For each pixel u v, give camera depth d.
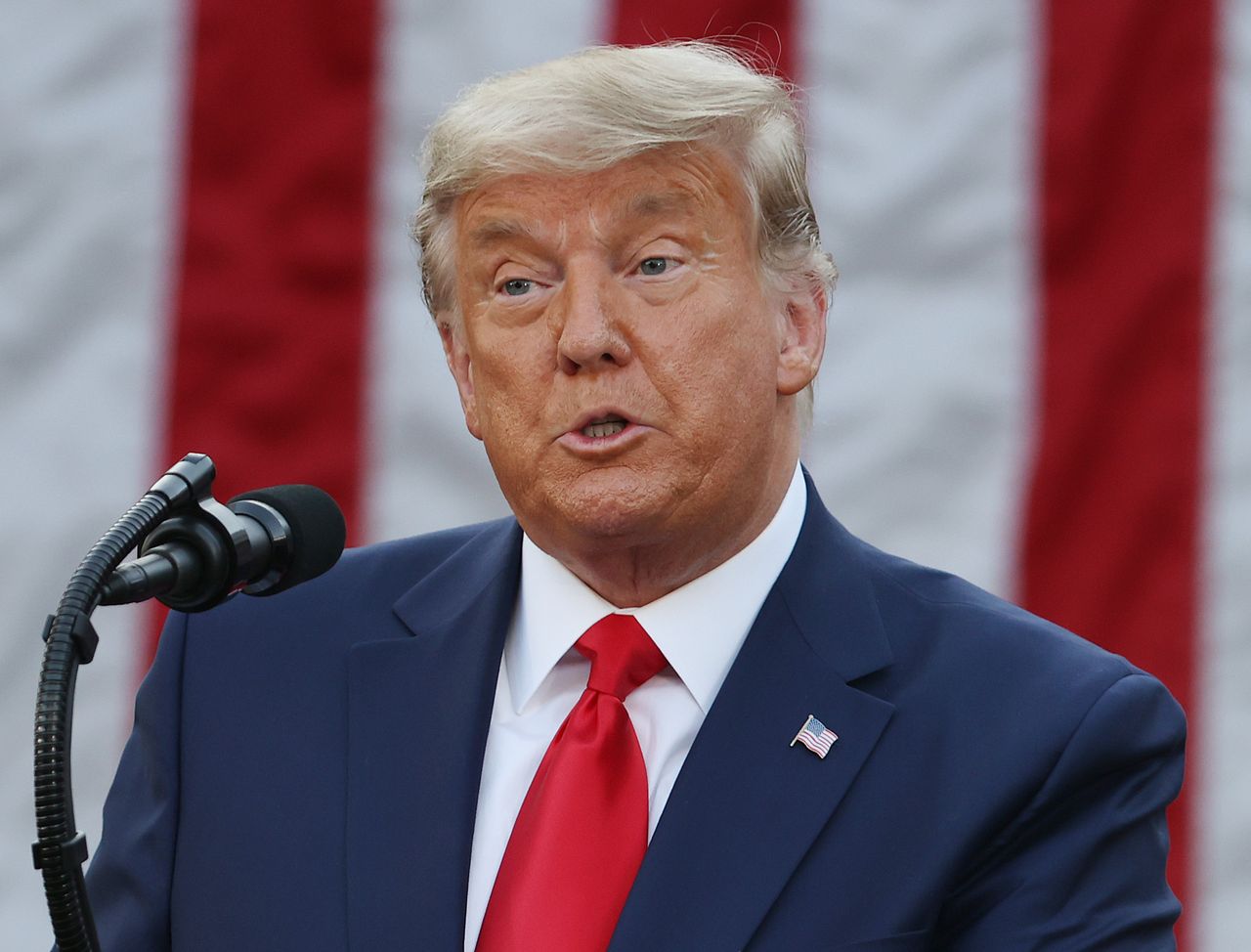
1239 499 13.03
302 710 7.15
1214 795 12.95
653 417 6.50
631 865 6.45
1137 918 6.55
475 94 6.82
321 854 6.75
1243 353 13.09
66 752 5.02
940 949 6.58
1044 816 6.57
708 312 6.57
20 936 13.41
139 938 6.97
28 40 13.88
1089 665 6.83
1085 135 13.33
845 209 13.43
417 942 6.44
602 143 6.48
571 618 7.00
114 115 13.84
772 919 6.33
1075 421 13.19
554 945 6.30
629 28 13.65
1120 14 13.31
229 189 13.80
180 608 5.66
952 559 13.21
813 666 6.86
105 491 13.58
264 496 5.93
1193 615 13.02
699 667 6.88
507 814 6.77
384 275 13.73
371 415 13.65
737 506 6.76
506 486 6.78
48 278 13.72
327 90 13.84
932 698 6.79
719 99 6.63
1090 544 13.14
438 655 7.18
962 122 13.44
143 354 13.68
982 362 13.29
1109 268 13.26
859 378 13.34
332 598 7.58
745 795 6.54
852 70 13.54
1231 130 13.20
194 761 7.12
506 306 6.65
